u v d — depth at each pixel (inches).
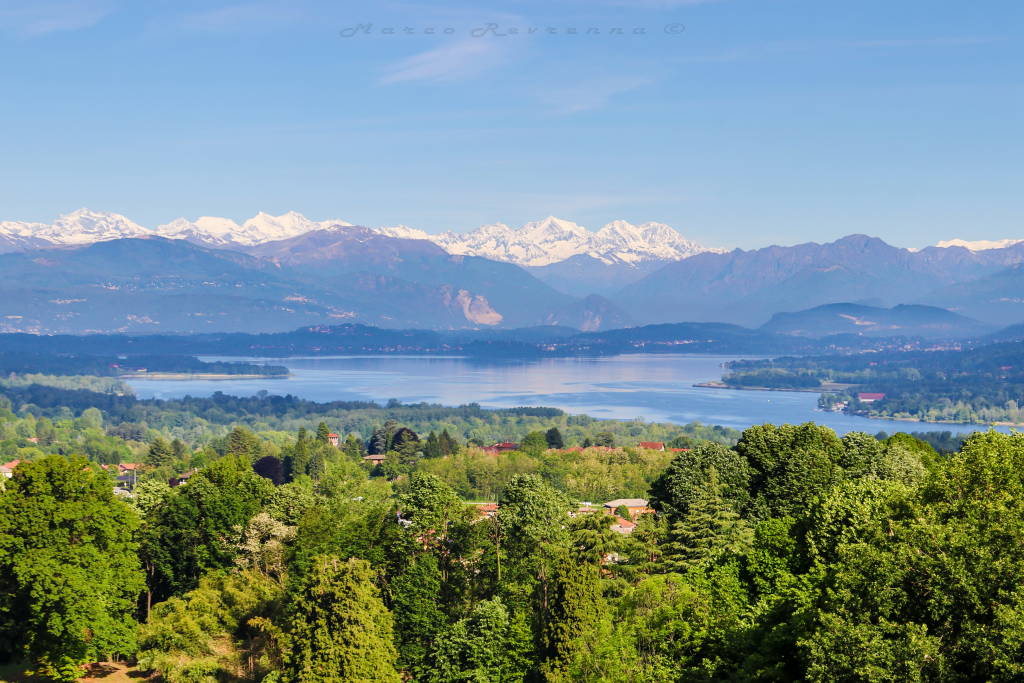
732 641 2506.2
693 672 2524.6
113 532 3521.2
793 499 4165.8
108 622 3435.0
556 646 2947.8
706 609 2755.9
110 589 3459.6
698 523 3742.6
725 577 2974.9
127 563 3590.1
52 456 3415.4
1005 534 1870.1
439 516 3727.9
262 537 4069.9
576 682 2795.3
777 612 2481.5
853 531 2373.3
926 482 2215.8
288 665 3102.9
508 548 3663.9
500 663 3083.2
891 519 2203.5
